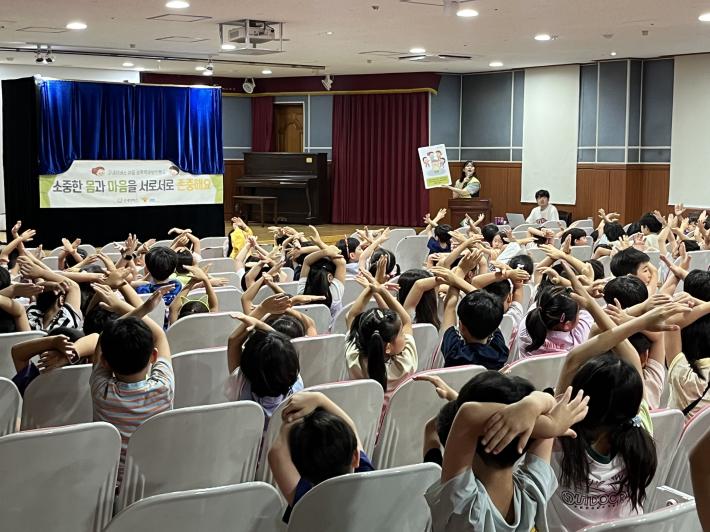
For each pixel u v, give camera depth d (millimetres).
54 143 11836
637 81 13953
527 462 1730
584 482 1986
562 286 3637
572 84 14641
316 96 17016
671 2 8602
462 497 1562
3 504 2367
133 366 2709
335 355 3809
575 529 2025
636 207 14305
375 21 9844
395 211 16719
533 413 1474
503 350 3334
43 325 4148
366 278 3676
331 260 5375
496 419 1484
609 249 7527
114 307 3416
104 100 12117
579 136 14703
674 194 13789
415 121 16203
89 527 2533
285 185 16312
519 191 15672
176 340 4254
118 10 9172
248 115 17672
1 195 14469
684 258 4477
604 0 8492
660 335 2773
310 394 2137
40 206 11867
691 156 13508
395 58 13695
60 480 2414
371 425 3062
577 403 1578
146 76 15680
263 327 2982
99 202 12258
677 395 3104
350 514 1992
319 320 4762
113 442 2461
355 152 16828
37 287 3832
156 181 12680
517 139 15586
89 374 3193
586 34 11000
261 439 2814
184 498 1884
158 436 2596
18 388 3174
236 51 12320
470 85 16172
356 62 14312
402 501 2039
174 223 12922
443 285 4785
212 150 13117
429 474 2045
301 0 8508
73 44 12148
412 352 3305
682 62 13438
